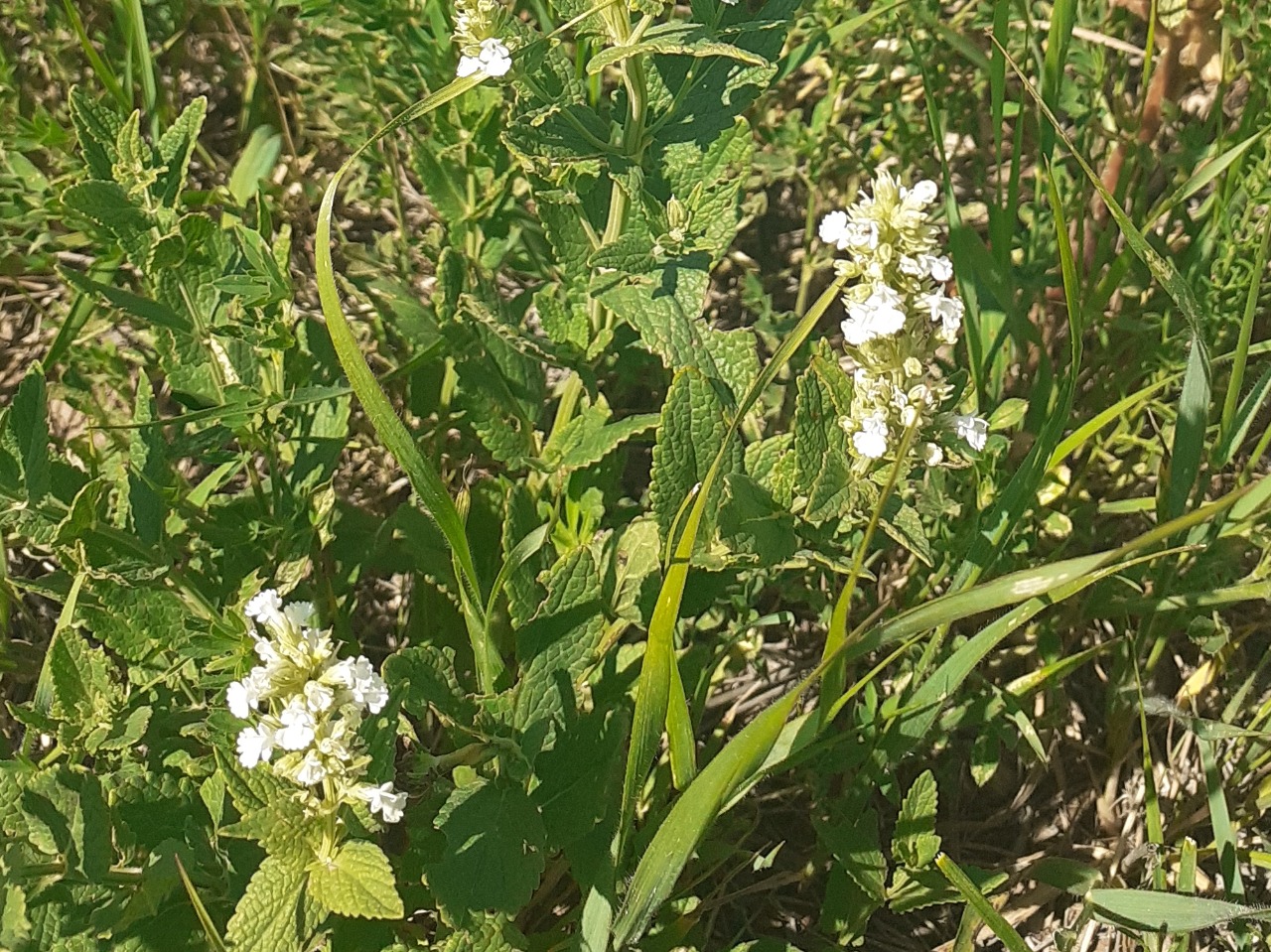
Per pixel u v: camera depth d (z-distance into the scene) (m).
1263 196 0.44
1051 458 0.35
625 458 0.45
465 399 0.41
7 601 0.43
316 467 0.41
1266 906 0.33
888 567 0.47
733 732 0.46
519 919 0.38
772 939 0.37
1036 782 0.45
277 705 0.27
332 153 0.55
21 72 0.53
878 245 0.28
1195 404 0.37
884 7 0.46
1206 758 0.39
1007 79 0.53
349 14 0.46
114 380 0.45
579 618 0.34
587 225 0.40
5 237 0.48
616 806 0.35
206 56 0.57
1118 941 0.42
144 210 0.38
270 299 0.37
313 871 0.27
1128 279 0.50
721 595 0.42
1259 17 0.47
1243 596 0.40
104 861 0.30
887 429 0.30
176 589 0.36
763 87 0.38
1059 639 0.45
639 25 0.35
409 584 0.48
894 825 0.43
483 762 0.34
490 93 0.44
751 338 0.36
